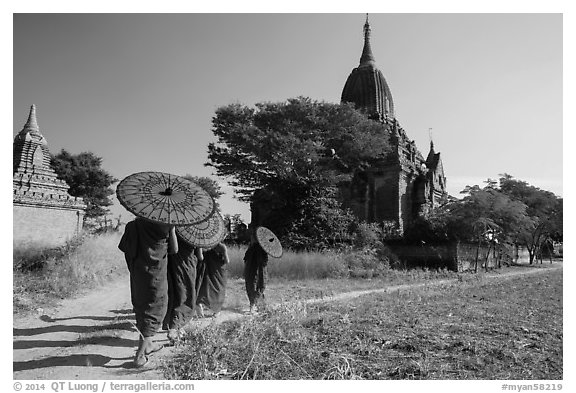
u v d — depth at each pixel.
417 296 13.55
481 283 19.09
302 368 6.04
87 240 17.97
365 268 22.27
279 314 7.97
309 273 19.53
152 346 6.14
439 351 6.99
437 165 44.56
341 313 9.96
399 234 32.69
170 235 6.73
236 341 6.56
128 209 5.92
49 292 11.47
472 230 28.62
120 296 11.97
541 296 13.98
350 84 43.91
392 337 7.75
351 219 28.53
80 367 5.80
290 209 27.67
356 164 34.56
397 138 36.88
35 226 24.34
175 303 7.19
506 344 7.43
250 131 29.12
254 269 10.62
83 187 42.84
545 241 44.50
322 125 31.22
